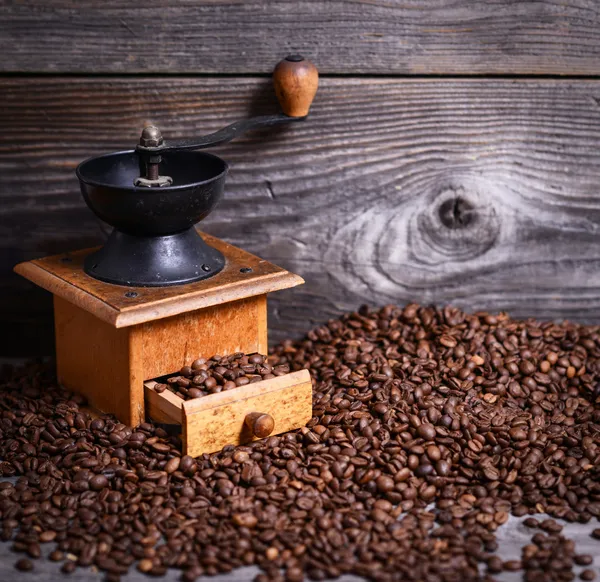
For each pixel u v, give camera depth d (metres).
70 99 0.90
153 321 0.80
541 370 0.89
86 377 0.85
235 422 0.80
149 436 0.81
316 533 0.74
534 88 0.91
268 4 0.89
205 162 0.86
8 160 0.91
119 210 0.80
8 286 0.94
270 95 0.90
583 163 0.93
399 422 0.83
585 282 0.96
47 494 0.77
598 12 0.90
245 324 0.85
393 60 0.90
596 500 0.77
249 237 0.94
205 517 0.75
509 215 0.94
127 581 0.71
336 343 0.92
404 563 0.71
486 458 0.79
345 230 0.94
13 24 0.88
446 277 0.96
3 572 0.72
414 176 0.93
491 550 0.73
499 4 0.89
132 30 0.89
